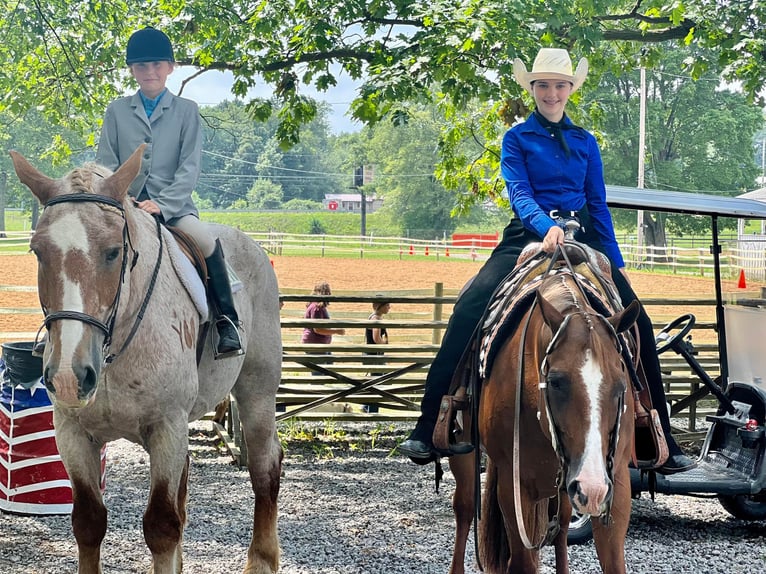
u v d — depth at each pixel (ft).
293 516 21.12
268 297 17.29
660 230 170.09
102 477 21.13
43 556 17.42
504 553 14.11
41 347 12.62
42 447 20.24
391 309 50.39
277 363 17.26
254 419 16.98
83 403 11.05
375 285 93.25
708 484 19.44
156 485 13.23
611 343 10.87
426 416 14.37
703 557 18.49
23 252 118.93
